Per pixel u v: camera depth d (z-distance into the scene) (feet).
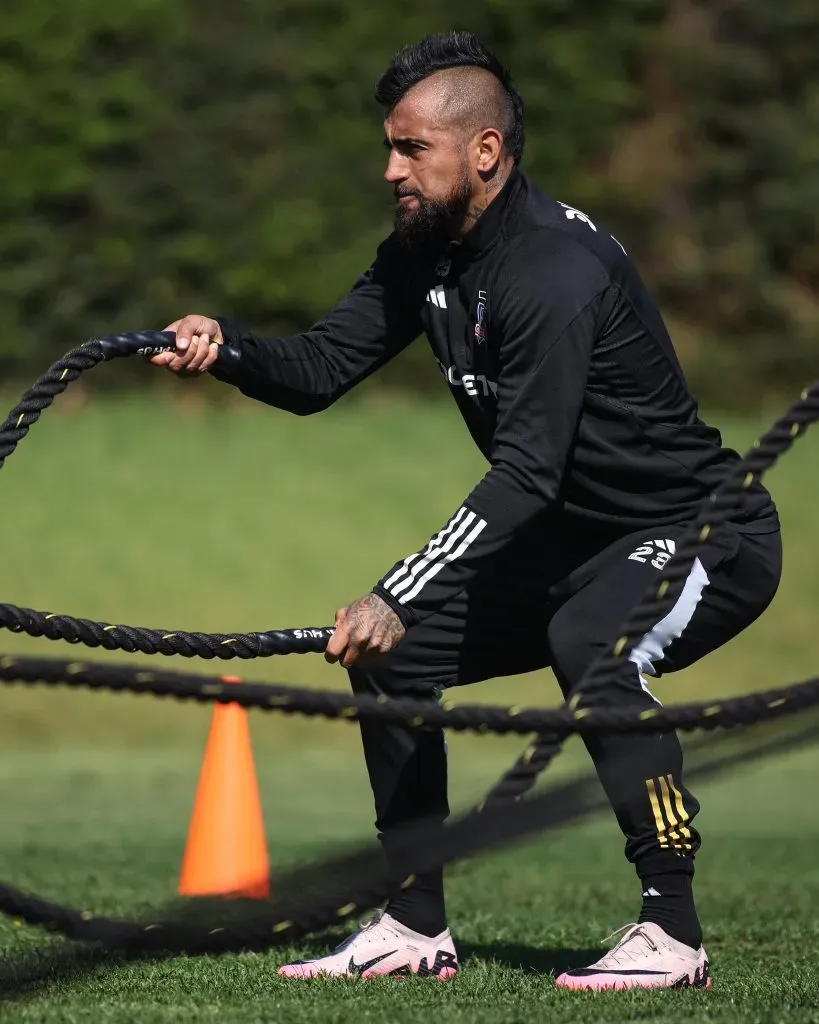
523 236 44.29
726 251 263.08
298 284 244.83
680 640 45.32
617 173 262.06
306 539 183.73
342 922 38.17
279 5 248.32
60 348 241.14
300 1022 39.22
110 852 80.07
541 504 43.21
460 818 37.65
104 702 148.46
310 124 247.91
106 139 240.12
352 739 141.18
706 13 264.52
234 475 206.18
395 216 45.21
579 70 256.93
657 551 45.09
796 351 258.37
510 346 43.78
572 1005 41.42
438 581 42.73
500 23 255.29
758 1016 39.70
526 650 47.09
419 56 44.70
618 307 44.24
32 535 180.24
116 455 212.23
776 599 170.50
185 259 242.58
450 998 42.75
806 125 264.11
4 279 238.89
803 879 73.67
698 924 44.98
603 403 44.73
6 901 37.93
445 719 34.63
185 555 177.06
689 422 45.91
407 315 49.14
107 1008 41.04
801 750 36.83
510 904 64.08
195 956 48.26
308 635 45.03
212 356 46.55
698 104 263.49
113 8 241.76
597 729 35.40
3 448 42.91
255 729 143.64
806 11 262.67
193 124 244.83
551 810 37.29
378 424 232.12
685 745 38.73
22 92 238.27
